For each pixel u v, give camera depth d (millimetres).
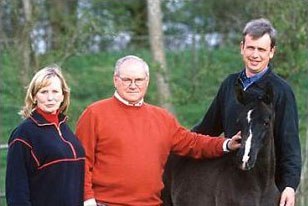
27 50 13180
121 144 6832
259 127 6754
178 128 7340
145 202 6934
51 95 6355
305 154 10984
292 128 7102
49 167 6309
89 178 6797
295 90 12344
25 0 14008
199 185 7605
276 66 11922
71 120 13211
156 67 13797
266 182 7148
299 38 11688
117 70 6902
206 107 13953
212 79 14016
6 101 13484
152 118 7055
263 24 7051
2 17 13430
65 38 13586
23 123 6367
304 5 11859
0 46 12891
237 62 14453
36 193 6344
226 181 7363
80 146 6508
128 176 6832
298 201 10633
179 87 14242
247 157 6676
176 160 7945
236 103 7227
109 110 6906
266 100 6879
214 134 7809
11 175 6289
